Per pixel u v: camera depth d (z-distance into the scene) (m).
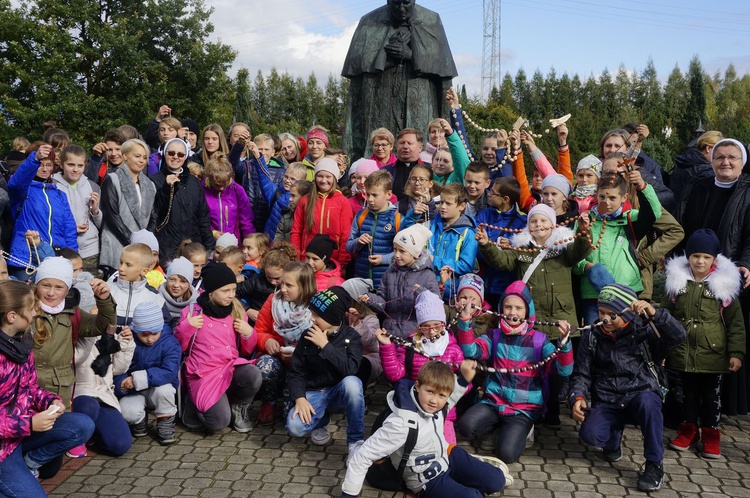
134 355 5.39
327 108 89.50
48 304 4.72
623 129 7.33
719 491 4.66
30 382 4.31
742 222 5.92
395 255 5.64
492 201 6.54
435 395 4.18
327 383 5.23
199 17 34.56
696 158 7.25
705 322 5.30
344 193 8.38
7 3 30.34
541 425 5.81
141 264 5.68
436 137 8.36
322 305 5.12
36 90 29.34
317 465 5.01
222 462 5.05
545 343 5.20
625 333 5.02
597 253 5.98
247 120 36.78
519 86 96.75
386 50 9.22
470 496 4.25
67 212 6.99
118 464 5.00
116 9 34.09
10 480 4.13
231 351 5.56
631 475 4.89
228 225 7.89
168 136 8.57
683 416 5.44
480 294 5.27
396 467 4.32
